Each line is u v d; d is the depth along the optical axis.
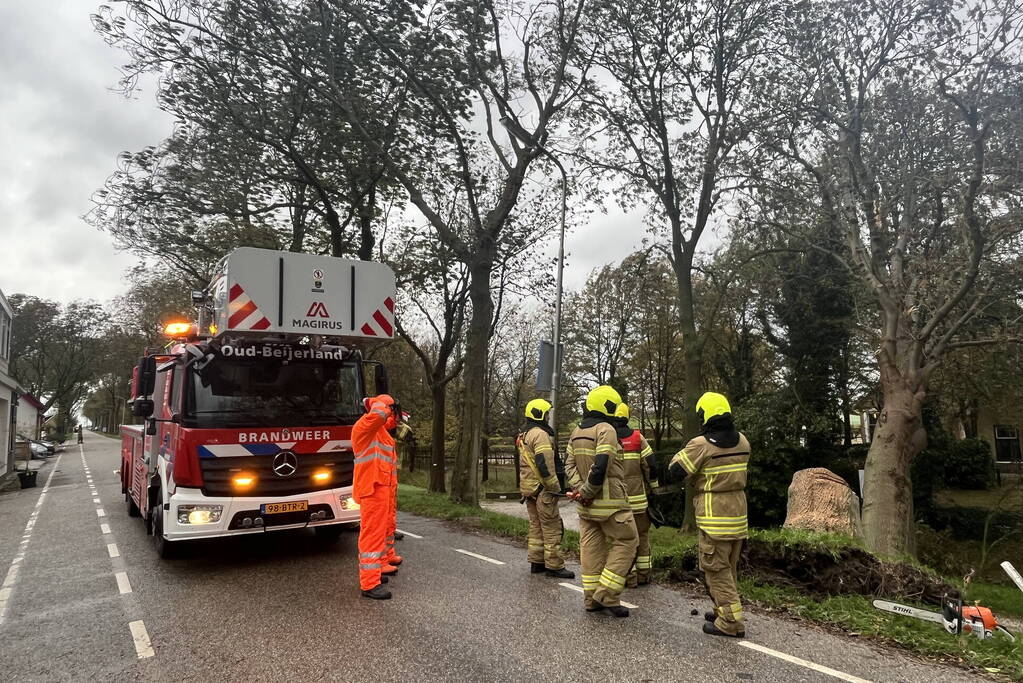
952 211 12.23
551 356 11.84
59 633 5.10
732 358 24.44
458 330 19.33
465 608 5.59
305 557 7.45
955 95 11.48
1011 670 4.27
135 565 7.20
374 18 12.11
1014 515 17.81
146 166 14.29
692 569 6.69
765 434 19.36
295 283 7.20
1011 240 11.90
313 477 7.05
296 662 4.41
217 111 13.01
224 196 15.03
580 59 14.73
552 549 6.70
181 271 24.20
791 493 8.26
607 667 4.30
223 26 12.14
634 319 29.09
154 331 35.84
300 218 16.45
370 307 7.62
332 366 7.56
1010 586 14.28
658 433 28.98
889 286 13.00
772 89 14.19
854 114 13.18
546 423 6.89
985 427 30.17
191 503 6.50
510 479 40.12
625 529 5.31
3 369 27.88
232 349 6.98
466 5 12.33
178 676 4.22
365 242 14.33
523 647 4.66
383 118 13.51
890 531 12.04
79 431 54.66
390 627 5.09
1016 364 15.42
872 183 13.30
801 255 18.20
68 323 64.50
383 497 6.05
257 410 6.95
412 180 14.46
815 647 4.73
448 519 10.75
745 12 14.61
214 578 6.60
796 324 19.92
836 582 6.04
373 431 6.08
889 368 12.70
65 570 7.19
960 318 12.58
